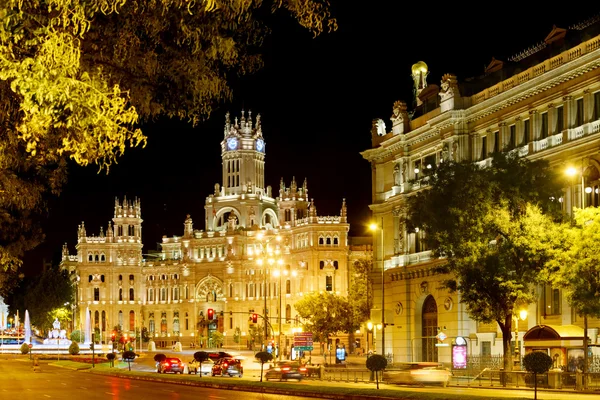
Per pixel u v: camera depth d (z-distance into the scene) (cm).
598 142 6091
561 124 6675
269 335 18100
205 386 6856
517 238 5459
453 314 7856
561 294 6412
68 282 19238
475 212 5606
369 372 7706
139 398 5138
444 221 5753
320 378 7688
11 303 19412
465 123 7969
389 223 9450
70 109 1555
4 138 1909
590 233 4953
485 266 5588
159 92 1952
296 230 18975
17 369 11838
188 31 1802
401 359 8831
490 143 7625
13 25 1482
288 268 19125
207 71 1927
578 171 6312
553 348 5853
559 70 6531
